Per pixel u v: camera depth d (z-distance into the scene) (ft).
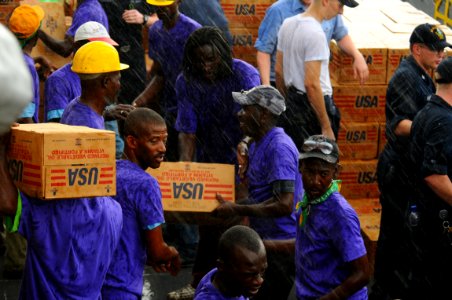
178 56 61.16
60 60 65.82
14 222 31.76
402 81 54.95
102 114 45.14
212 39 51.96
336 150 39.81
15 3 64.54
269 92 45.78
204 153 55.77
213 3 64.34
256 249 31.37
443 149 49.16
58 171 30.99
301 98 59.93
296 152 46.16
